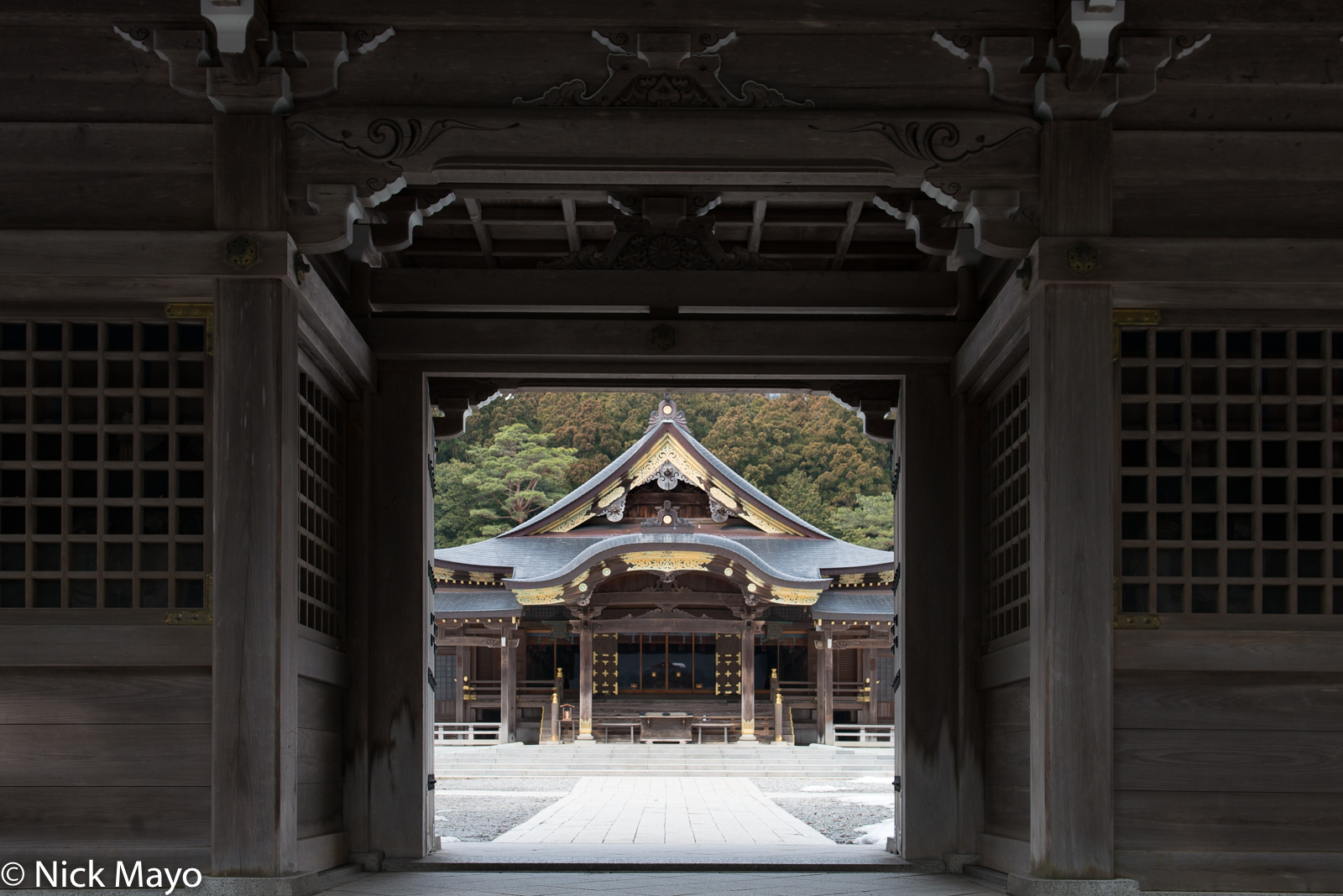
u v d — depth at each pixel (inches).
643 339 288.8
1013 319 230.5
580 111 217.2
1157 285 210.5
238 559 203.9
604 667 1053.2
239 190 211.5
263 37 210.2
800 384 319.3
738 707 1034.7
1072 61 209.5
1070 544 206.2
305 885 207.5
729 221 306.2
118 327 222.5
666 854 295.0
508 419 2038.6
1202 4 212.1
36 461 216.5
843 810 545.0
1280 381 225.0
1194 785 207.3
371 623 281.6
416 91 217.2
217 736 199.9
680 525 1035.9
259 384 207.6
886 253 326.3
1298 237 214.1
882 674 1042.1
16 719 207.9
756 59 219.3
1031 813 211.6
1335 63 216.8
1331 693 210.5
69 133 214.2
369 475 285.4
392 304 288.2
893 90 218.8
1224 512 218.1
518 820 480.1
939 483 293.0
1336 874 204.8
